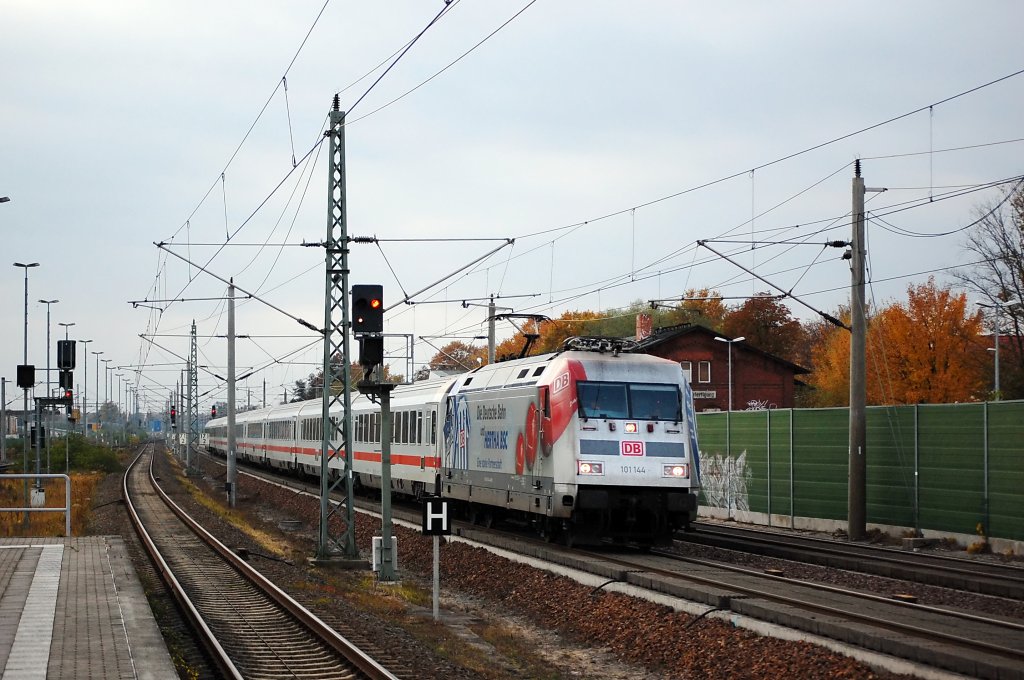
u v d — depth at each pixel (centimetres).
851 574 1936
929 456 2541
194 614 1530
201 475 7156
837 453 2884
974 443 2402
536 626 1736
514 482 2508
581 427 2223
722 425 3462
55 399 4044
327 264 2462
